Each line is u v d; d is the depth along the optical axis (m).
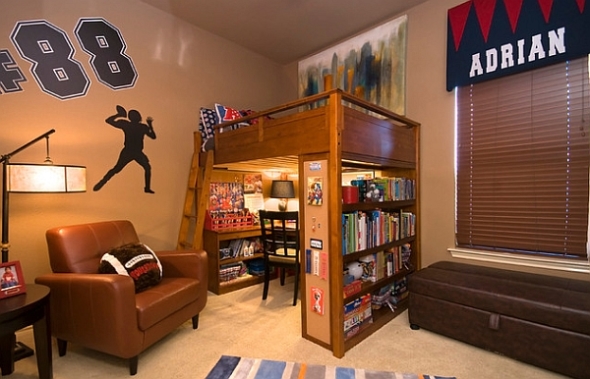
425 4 3.09
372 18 3.39
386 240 2.64
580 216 2.34
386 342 2.24
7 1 2.34
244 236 3.47
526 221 2.57
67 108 2.63
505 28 2.59
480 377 1.82
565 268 2.37
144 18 3.12
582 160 2.32
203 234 3.43
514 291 2.04
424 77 3.11
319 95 2.15
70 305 1.91
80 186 2.19
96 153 2.80
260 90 4.31
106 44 2.85
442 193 3.02
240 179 3.96
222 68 3.83
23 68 2.42
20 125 2.40
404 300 2.92
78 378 1.82
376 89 3.44
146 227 3.15
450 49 2.90
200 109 3.59
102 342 1.84
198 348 2.15
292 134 2.36
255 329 2.43
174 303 2.12
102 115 2.83
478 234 2.83
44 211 2.53
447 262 2.83
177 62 3.39
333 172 2.06
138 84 3.07
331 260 2.10
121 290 1.78
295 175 4.38
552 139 2.44
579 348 1.74
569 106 2.36
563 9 2.33
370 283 2.53
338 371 1.88
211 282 3.31
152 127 3.19
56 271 2.12
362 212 2.49
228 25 3.54
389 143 2.66
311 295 2.24
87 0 2.73
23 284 1.73
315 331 2.22
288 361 1.99
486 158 2.76
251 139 2.77
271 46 4.05
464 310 2.17
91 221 2.77
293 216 2.86
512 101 2.62
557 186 2.43
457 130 2.92
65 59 2.62
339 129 2.05
